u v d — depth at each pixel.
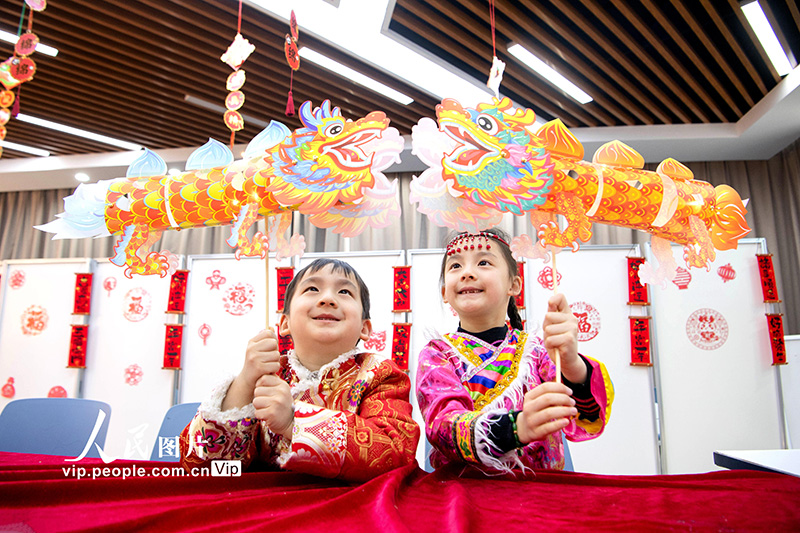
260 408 0.69
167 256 0.87
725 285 2.55
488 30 2.55
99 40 2.63
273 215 0.88
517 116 0.82
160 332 2.79
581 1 2.33
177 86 3.03
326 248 3.92
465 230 0.85
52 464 0.75
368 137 0.81
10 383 2.81
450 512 0.48
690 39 2.65
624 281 2.59
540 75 2.88
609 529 0.45
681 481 0.70
